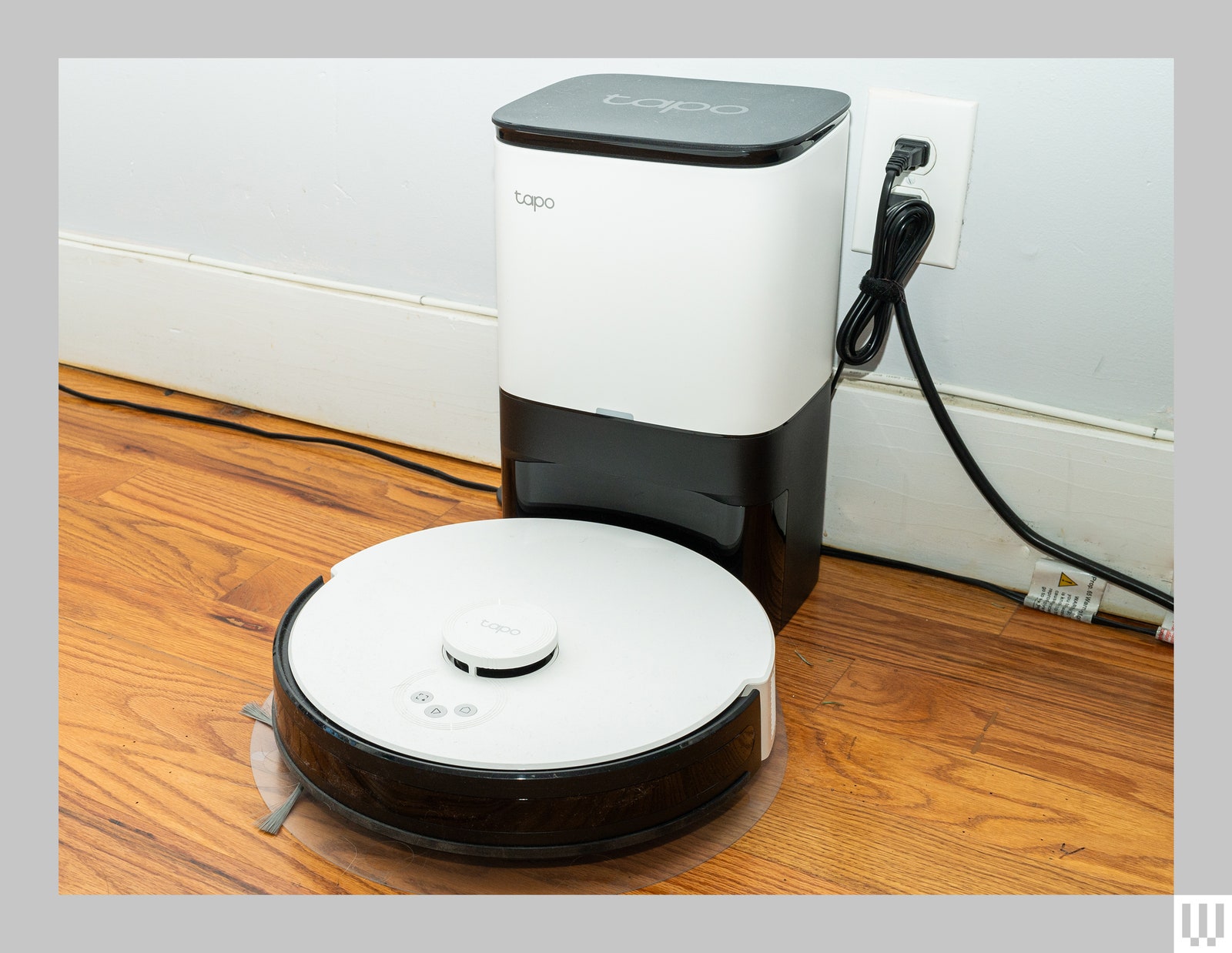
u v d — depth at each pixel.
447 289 1.27
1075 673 1.02
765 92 0.98
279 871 0.81
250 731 0.93
